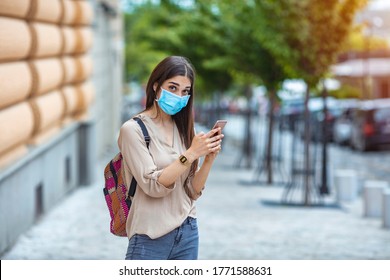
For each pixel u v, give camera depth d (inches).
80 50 1097.4
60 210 911.0
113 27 2010.3
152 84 349.1
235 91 3545.8
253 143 1958.7
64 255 661.3
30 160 772.0
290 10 1034.1
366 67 2839.6
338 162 1913.1
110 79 1996.8
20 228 729.6
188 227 351.9
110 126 1995.6
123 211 353.1
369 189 984.9
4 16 661.3
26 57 765.3
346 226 902.4
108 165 355.6
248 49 1362.0
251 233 826.2
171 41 2078.0
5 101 635.5
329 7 1036.5
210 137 338.3
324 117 1216.8
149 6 2181.3
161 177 337.7
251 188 1305.4
